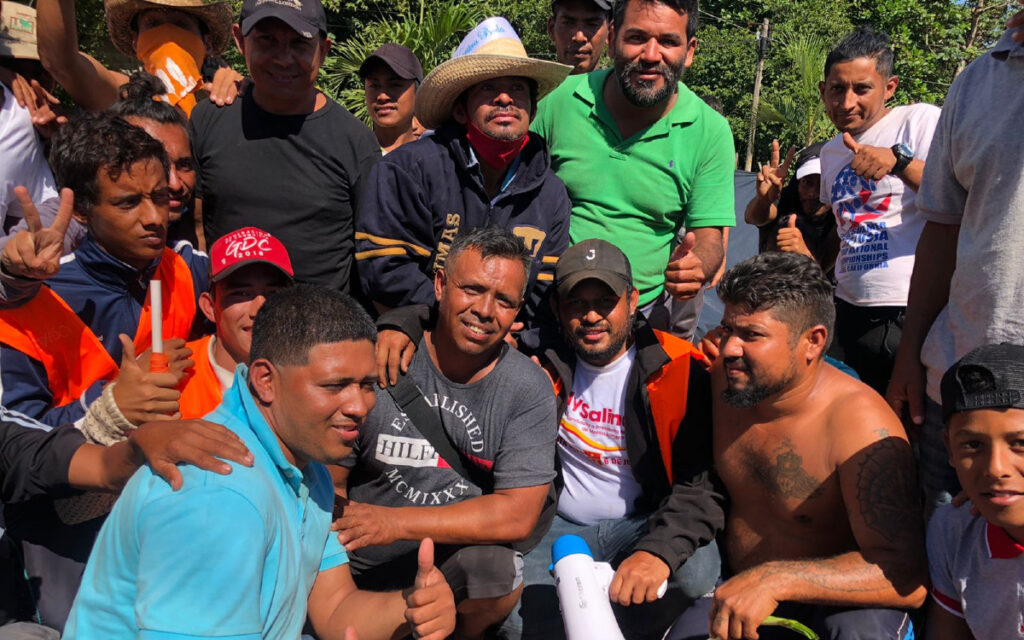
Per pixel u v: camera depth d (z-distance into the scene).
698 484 3.19
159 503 1.93
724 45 21.61
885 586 2.69
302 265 3.66
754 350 2.80
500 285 2.87
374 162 3.71
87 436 2.60
